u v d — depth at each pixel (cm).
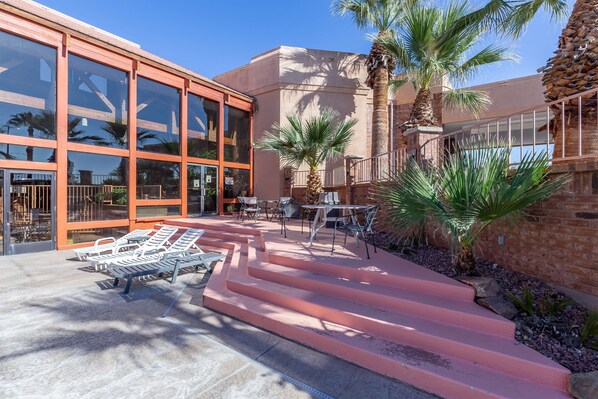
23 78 826
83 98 938
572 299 329
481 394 233
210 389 258
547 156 337
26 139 823
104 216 975
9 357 304
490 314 305
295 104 1377
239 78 1525
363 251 551
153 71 1095
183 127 1191
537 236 373
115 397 246
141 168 1074
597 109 403
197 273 632
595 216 310
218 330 370
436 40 778
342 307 362
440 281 365
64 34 875
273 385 264
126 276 500
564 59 457
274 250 557
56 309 434
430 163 484
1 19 775
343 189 1071
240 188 1430
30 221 836
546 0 557
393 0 1078
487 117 1212
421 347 296
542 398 225
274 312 385
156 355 311
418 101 923
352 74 1420
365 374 280
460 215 323
